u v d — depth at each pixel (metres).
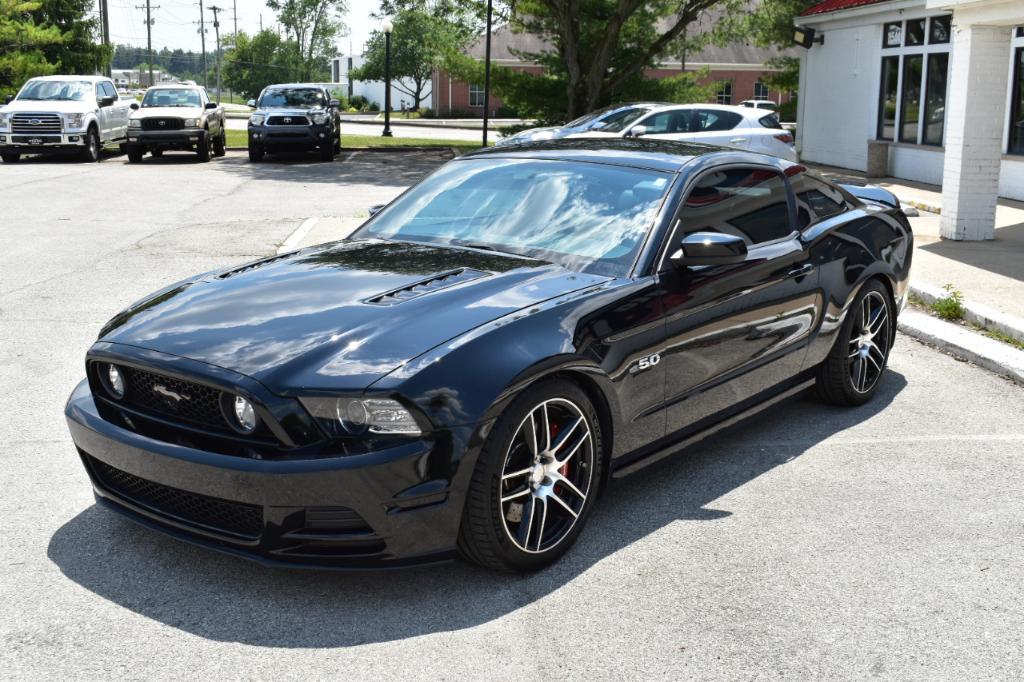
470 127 46.53
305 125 22.72
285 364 3.13
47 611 3.17
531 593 3.35
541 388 3.35
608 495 4.25
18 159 23.00
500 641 3.04
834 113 21.62
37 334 6.61
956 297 7.53
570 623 3.16
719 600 3.33
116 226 11.79
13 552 3.58
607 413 3.72
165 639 3.02
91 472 3.59
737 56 55.03
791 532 3.88
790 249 4.73
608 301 3.70
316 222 11.94
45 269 8.94
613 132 15.14
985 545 3.79
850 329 5.25
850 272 5.17
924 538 3.85
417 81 70.19
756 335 4.51
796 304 4.76
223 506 3.22
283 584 3.38
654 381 3.91
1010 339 6.77
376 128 45.09
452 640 3.04
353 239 4.56
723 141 14.92
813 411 5.46
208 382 3.12
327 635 3.06
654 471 4.54
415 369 3.11
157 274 8.73
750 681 2.86
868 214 5.59
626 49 26.94
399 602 3.28
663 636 3.10
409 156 25.34
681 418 4.17
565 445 3.57
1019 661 2.99
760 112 15.51
